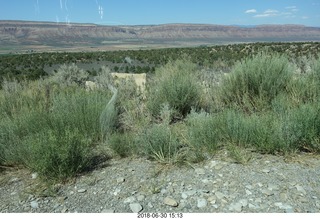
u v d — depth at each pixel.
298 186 3.71
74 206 3.61
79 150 4.50
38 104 7.19
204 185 3.88
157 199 3.65
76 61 51.28
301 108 5.16
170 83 7.15
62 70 13.62
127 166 4.63
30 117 5.80
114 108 6.36
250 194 3.60
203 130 5.09
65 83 11.49
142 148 4.96
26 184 4.23
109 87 8.75
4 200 3.82
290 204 3.37
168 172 4.32
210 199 3.56
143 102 7.54
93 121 5.96
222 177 4.04
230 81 7.07
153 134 4.97
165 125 5.39
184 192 3.75
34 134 5.05
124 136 5.43
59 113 5.99
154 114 6.86
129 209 3.49
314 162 4.36
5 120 5.84
